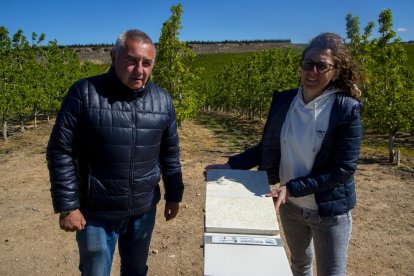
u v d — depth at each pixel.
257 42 89.50
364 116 10.14
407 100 9.45
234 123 22.69
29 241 4.72
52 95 18.28
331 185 2.30
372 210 5.90
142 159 2.56
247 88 24.14
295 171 2.51
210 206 2.17
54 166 2.42
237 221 2.06
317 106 2.32
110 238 2.64
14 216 5.53
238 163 2.80
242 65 28.78
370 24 10.91
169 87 12.62
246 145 13.23
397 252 4.48
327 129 2.30
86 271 2.62
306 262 2.81
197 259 4.28
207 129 19.06
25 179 7.60
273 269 1.76
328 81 2.28
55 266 4.14
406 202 6.31
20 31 18.91
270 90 18.23
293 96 2.53
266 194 2.30
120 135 2.45
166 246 4.58
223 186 2.38
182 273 3.99
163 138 2.84
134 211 2.63
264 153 2.70
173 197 2.97
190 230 5.04
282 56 22.22
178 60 12.62
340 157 2.30
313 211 2.51
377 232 5.05
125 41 2.36
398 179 7.92
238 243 1.94
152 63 2.48
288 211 2.68
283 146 2.53
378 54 10.27
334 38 2.26
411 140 15.05
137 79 2.40
